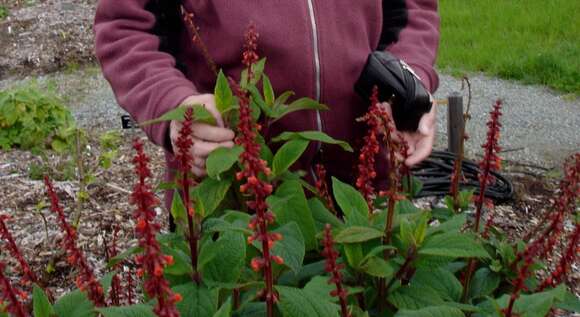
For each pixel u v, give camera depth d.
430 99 2.02
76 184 4.52
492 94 7.33
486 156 1.77
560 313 3.01
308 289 1.46
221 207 1.71
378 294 1.55
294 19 2.22
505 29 8.80
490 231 1.93
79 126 6.09
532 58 7.88
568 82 7.50
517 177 5.23
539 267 1.70
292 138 1.72
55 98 5.55
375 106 1.61
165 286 1.19
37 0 10.01
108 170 4.80
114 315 1.28
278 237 1.31
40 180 4.69
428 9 2.60
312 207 1.71
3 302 1.46
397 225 1.58
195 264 1.43
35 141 5.32
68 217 4.02
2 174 4.82
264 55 2.22
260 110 1.80
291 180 1.64
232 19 2.20
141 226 1.19
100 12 2.23
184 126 1.37
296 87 2.25
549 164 5.71
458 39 8.60
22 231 3.80
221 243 1.43
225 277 1.44
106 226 3.88
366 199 1.67
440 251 1.46
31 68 8.05
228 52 2.21
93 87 7.41
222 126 1.73
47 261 3.41
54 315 1.46
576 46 8.22
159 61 2.12
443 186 4.30
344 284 1.54
